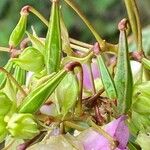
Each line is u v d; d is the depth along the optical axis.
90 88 0.19
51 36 0.18
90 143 0.17
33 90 0.17
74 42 0.20
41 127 0.17
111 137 0.17
